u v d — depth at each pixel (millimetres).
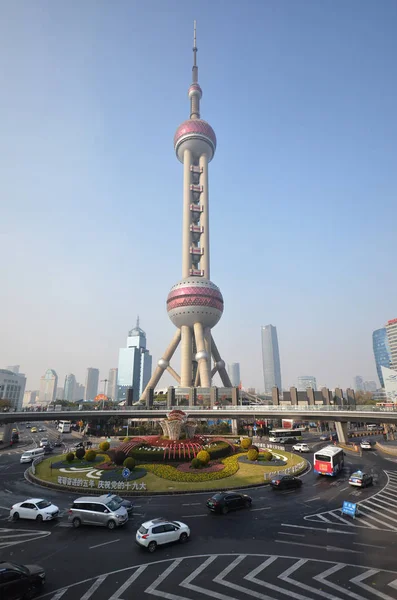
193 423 60500
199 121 177375
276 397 102625
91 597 15883
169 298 152500
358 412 70812
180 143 177875
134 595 16078
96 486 36500
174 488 36281
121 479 39656
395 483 40250
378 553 20578
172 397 99125
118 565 19125
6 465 52625
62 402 151000
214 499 29094
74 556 20328
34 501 27484
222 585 16953
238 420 102125
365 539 22828
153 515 28219
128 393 104812
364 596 15906
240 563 19328
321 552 20750
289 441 83375
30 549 21344
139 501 32438
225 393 124375
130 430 94062
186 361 146125
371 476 40688
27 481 41031
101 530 24719
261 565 19078
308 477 43750
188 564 19219
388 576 17797
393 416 66938
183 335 150375
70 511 25828
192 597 15898
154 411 89500
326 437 96125
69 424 110062
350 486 38688
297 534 23797
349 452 67750
